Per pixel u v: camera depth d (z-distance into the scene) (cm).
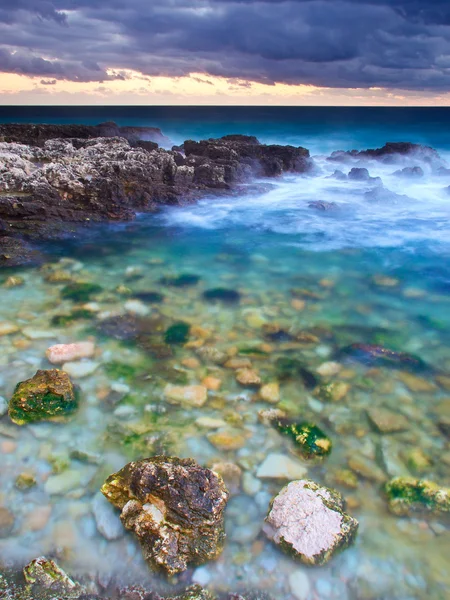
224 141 2122
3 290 789
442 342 663
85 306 738
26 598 309
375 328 700
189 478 372
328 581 330
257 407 503
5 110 11419
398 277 928
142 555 344
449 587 329
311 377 563
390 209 1484
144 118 7281
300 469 423
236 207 1469
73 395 495
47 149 1689
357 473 421
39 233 1082
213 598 316
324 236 1217
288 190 1723
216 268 962
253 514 380
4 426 459
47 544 351
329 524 352
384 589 326
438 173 2020
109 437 454
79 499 387
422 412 505
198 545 343
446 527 372
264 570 336
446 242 1169
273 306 770
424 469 428
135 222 1269
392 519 379
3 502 381
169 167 1490
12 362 572
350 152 2589
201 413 491
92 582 326
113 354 598
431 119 6131
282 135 4278
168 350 612
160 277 895
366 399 524
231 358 597
